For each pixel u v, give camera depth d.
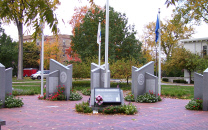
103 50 33.62
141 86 15.95
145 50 53.91
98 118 9.30
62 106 12.67
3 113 10.28
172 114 10.53
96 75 17.97
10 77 13.45
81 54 34.66
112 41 34.50
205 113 10.90
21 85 27.59
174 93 18.78
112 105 10.74
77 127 7.73
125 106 10.69
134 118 9.41
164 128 7.73
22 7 4.72
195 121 8.96
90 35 34.78
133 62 26.58
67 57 54.88
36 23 4.61
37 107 12.23
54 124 8.15
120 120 8.95
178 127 7.91
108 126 7.91
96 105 10.73
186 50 38.91
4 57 49.22
